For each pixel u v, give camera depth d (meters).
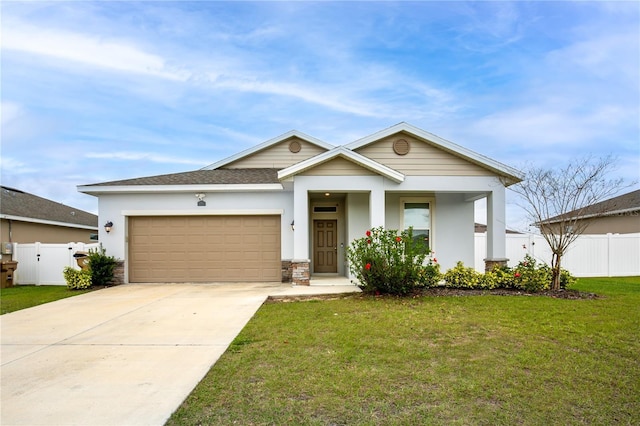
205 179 12.84
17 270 13.85
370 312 7.22
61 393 3.88
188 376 4.25
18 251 13.90
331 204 13.38
